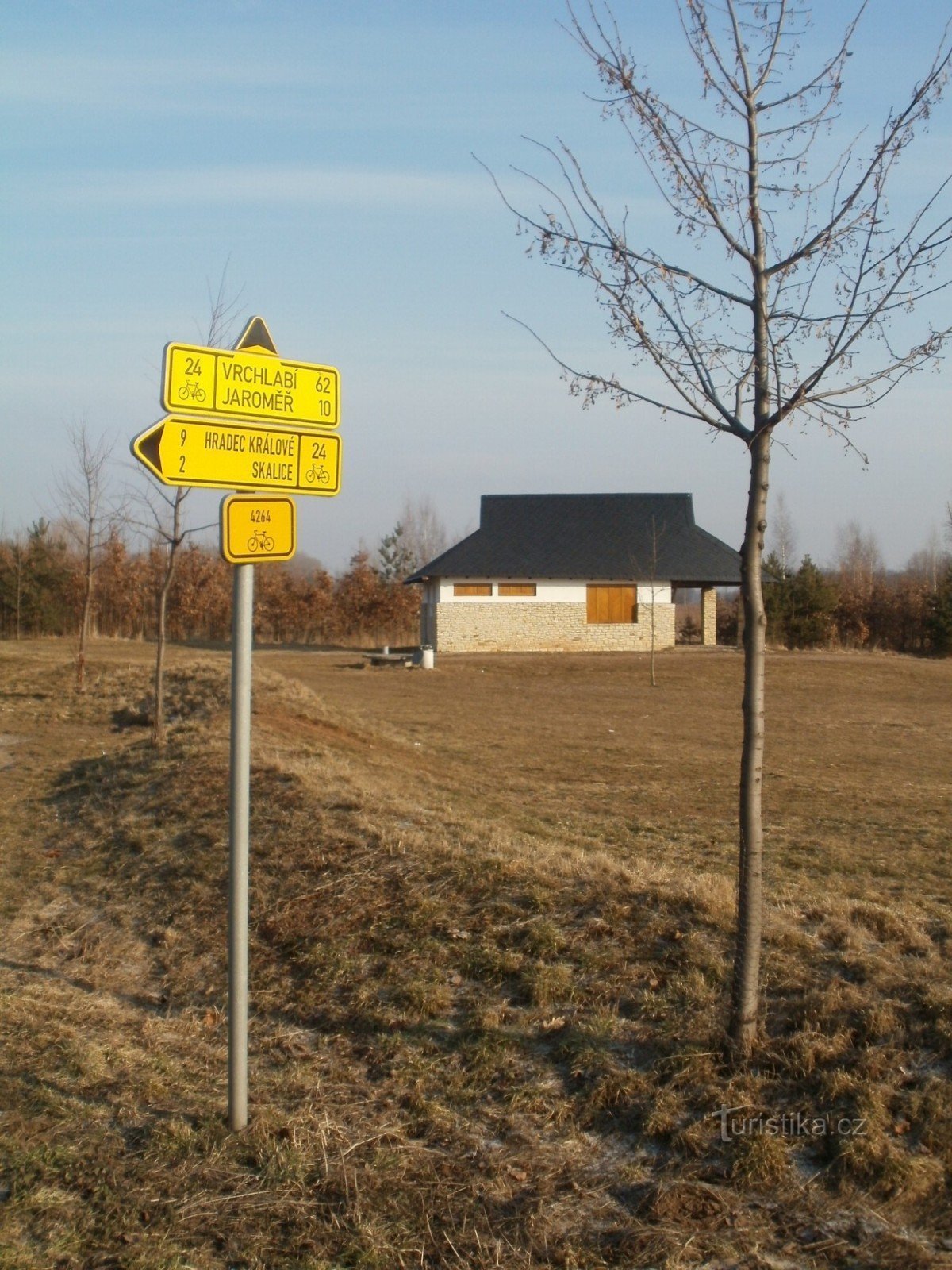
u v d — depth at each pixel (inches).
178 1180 161.9
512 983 220.7
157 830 364.5
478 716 941.8
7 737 640.4
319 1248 146.7
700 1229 149.6
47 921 309.0
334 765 470.0
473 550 1653.5
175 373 163.9
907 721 1015.0
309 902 273.7
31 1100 186.9
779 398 199.2
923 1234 147.6
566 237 206.5
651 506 1740.9
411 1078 194.5
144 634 2003.0
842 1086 173.6
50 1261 143.0
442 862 282.8
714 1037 190.4
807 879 366.9
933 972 211.3
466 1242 147.7
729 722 971.9
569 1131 175.6
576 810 510.6
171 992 248.2
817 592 1822.1
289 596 2060.8
